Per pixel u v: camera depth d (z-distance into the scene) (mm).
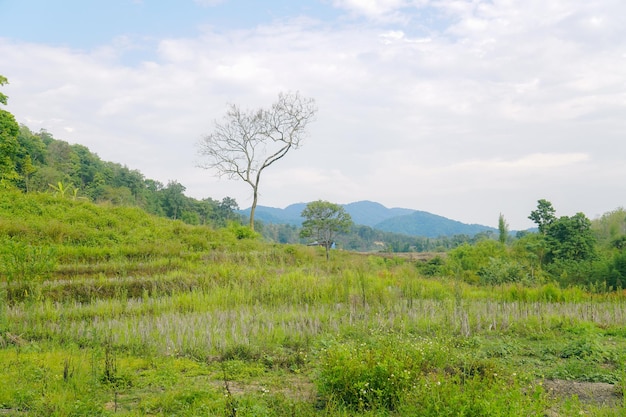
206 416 6297
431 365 8344
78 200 30688
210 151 41625
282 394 6938
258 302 15422
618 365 9234
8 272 14922
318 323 12344
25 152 60406
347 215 51969
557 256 28781
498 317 13680
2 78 32938
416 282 19297
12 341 10359
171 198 89625
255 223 101562
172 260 20484
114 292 16188
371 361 7258
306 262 25375
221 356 9672
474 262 30406
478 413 5703
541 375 8516
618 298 18422
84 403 6613
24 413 6320
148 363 9008
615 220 38594
